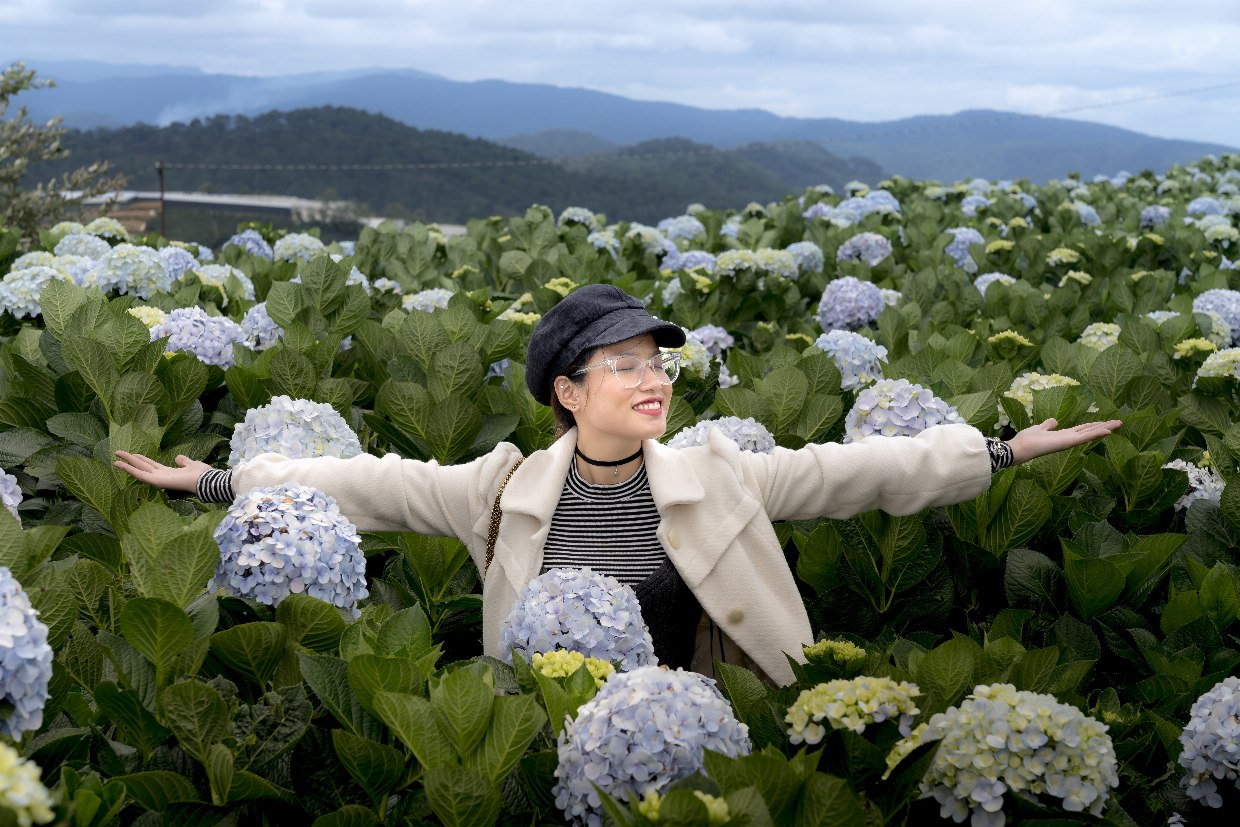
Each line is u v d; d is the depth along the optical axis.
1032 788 1.86
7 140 13.18
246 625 2.08
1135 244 8.01
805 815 1.71
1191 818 2.16
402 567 3.06
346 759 1.89
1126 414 3.67
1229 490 2.98
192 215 36.88
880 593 3.01
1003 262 7.63
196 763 1.98
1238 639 2.69
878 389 3.08
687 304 5.74
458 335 4.30
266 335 4.35
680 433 3.21
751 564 2.56
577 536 2.61
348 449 3.00
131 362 3.64
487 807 1.81
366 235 7.32
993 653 2.20
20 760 1.51
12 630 1.66
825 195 12.31
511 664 2.22
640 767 1.76
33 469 3.34
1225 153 16.48
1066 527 3.20
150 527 2.28
